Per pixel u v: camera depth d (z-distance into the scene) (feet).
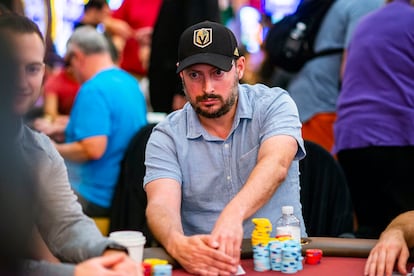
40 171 7.89
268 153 10.15
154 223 9.62
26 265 6.09
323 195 12.23
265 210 10.45
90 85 15.62
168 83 17.74
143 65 21.89
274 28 16.94
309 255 9.02
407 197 14.23
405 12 14.24
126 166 13.41
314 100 16.57
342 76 15.51
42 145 8.55
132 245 8.55
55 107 19.99
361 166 14.49
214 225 10.01
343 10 16.26
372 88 14.29
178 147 10.67
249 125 10.65
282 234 9.37
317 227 12.23
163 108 17.94
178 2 17.43
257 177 9.79
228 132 10.64
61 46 22.03
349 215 12.26
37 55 7.92
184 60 10.18
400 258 8.86
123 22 21.83
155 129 10.94
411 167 14.08
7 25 7.55
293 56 16.60
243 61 10.64
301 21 16.66
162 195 10.27
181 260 8.86
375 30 14.35
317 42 16.58
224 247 8.75
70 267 7.39
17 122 5.16
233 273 8.63
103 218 15.51
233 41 10.32
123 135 15.62
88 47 15.94
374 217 14.66
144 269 8.18
